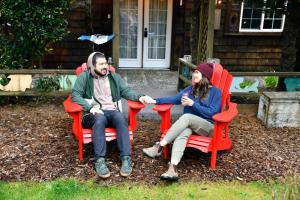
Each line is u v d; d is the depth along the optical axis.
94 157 4.12
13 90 5.84
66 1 6.07
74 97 4.11
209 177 3.84
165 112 4.11
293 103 5.32
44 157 4.11
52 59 8.97
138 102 4.18
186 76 6.65
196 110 4.00
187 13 9.11
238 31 9.45
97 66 4.11
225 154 4.38
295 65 6.89
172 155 3.78
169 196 3.46
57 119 5.38
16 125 5.09
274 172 3.98
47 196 3.38
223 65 9.66
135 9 9.20
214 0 6.14
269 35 9.56
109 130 4.04
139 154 4.25
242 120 5.66
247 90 6.02
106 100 4.21
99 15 8.84
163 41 9.46
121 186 3.60
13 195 3.37
